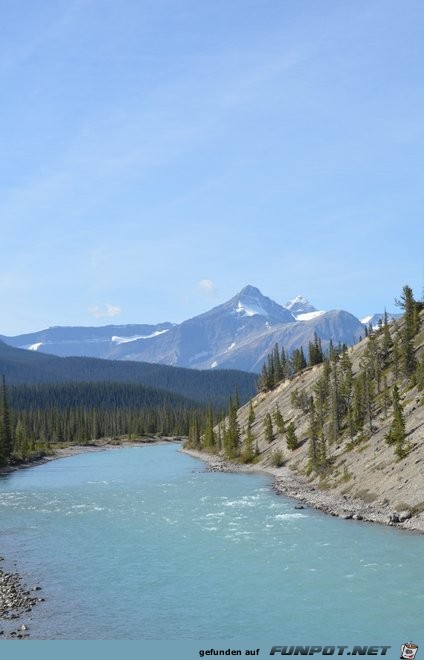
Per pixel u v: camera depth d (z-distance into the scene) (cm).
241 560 5247
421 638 3472
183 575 4859
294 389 18825
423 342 13325
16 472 14938
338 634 3562
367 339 17175
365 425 10750
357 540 5822
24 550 5878
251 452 14988
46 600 4347
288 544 5778
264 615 3912
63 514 7938
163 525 6969
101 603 4244
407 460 7844
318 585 4459
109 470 14825
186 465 15912
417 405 9769
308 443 12656
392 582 4450
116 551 5734
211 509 8056
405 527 6275
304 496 8894
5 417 17425
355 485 8412
